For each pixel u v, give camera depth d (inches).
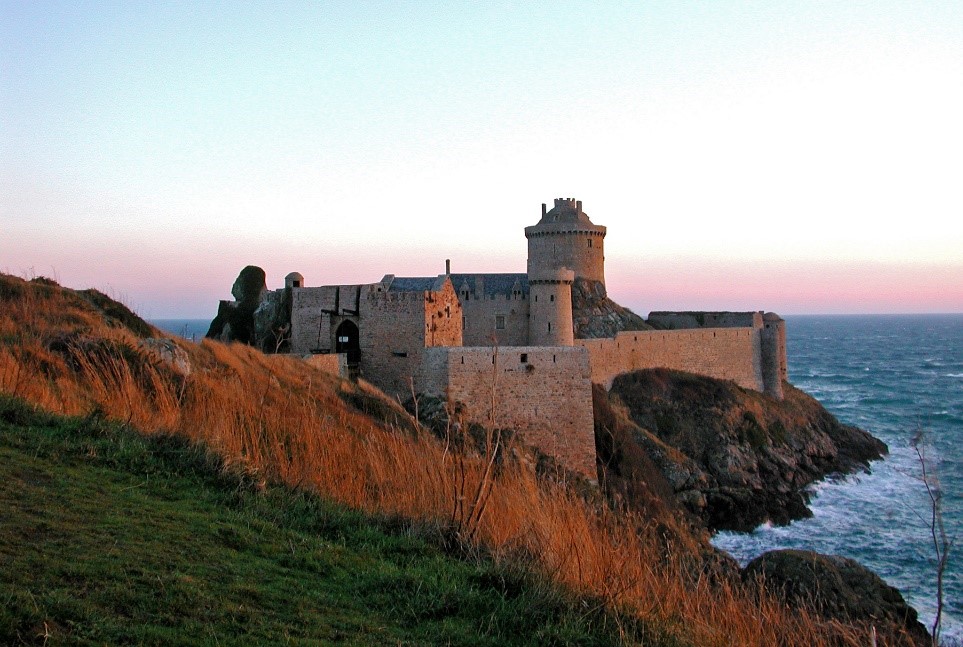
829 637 469.4
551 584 378.3
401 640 294.8
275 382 1066.1
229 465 482.6
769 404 3107.8
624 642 343.3
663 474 2143.2
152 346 903.7
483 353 1721.2
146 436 513.0
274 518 425.4
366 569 373.1
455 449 515.8
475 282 3174.2
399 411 1451.8
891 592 853.2
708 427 2645.2
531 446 1653.5
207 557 333.1
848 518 2070.6
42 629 228.1
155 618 258.5
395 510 482.6
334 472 527.2
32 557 281.1
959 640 1075.9
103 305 1346.0
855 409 4060.0
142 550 318.0
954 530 1695.4
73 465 427.8
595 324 3373.5
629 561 436.8
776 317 3501.5
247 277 2741.1
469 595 354.6
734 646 381.1
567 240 3555.6
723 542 1902.1
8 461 403.9
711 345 3203.7
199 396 660.7
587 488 1374.3
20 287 1155.3
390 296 1982.0
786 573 824.3
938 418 3499.0
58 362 711.1
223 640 254.7
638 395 2751.0
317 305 2070.6
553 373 1759.4
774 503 2208.4
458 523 460.4
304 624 287.3
